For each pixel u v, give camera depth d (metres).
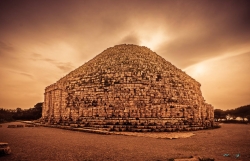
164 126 24.72
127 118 25.97
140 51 42.38
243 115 70.38
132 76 30.94
